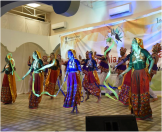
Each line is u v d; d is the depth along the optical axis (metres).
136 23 6.47
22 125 3.10
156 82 5.99
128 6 6.73
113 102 5.14
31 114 3.94
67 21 8.83
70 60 4.12
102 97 6.18
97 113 3.86
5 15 7.73
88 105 4.77
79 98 4.02
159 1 6.16
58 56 7.77
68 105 3.96
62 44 8.55
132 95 3.36
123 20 6.77
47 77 6.14
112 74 6.87
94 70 5.33
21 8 9.09
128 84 4.43
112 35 7.03
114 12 7.09
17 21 8.20
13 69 5.45
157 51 5.27
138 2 6.65
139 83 3.29
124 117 1.85
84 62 5.63
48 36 9.21
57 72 6.27
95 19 7.85
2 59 7.61
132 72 3.42
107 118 1.85
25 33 8.14
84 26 8.21
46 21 9.55
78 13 8.41
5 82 5.36
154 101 5.08
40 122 3.27
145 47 6.29
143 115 3.21
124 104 4.46
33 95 4.59
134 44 3.38
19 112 4.16
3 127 3.00
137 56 3.35
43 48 8.95
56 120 3.38
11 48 7.57
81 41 7.94
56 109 4.42
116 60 6.89
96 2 7.73
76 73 4.07
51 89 6.11
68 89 4.04
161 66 5.90
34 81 4.69
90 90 5.22
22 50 8.42
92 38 7.60
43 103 5.30
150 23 6.18
